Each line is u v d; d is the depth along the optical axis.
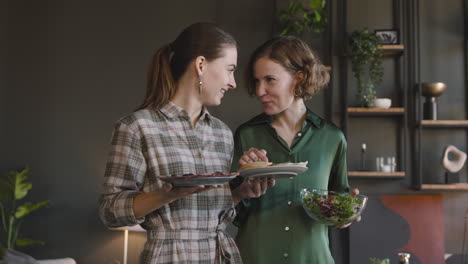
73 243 5.08
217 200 1.51
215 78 1.51
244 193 1.70
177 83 1.54
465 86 5.00
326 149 2.02
